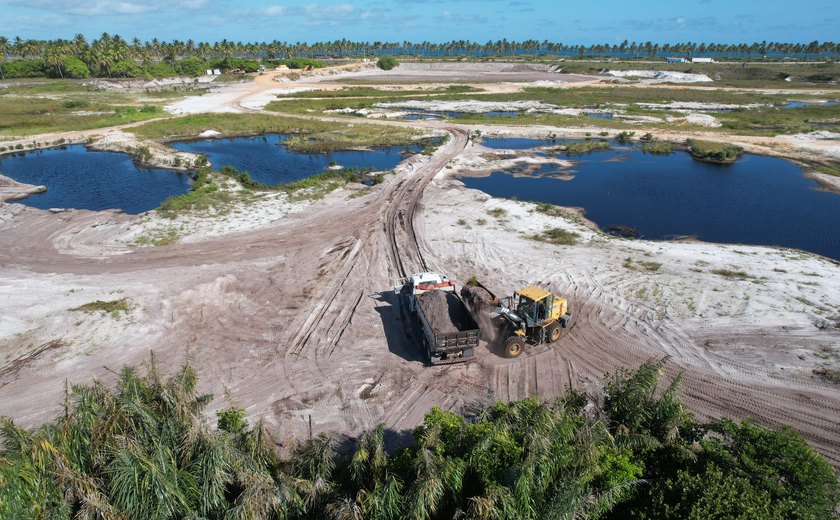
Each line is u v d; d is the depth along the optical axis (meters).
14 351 19.58
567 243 30.67
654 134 64.44
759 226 35.19
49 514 9.45
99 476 10.31
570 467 11.25
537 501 10.38
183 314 22.59
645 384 13.60
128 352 19.86
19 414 16.34
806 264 27.28
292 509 10.49
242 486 10.59
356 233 32.50
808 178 46.25
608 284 25.20
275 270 27.30
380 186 42.50
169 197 41.41
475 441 11.79
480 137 62.97
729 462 11.35
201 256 29.08
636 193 42.38
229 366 19.09
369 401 17.16
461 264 27.86
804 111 80.56
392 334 21.22
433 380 18.25
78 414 11.09
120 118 75.31
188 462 10.59
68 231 32.88
